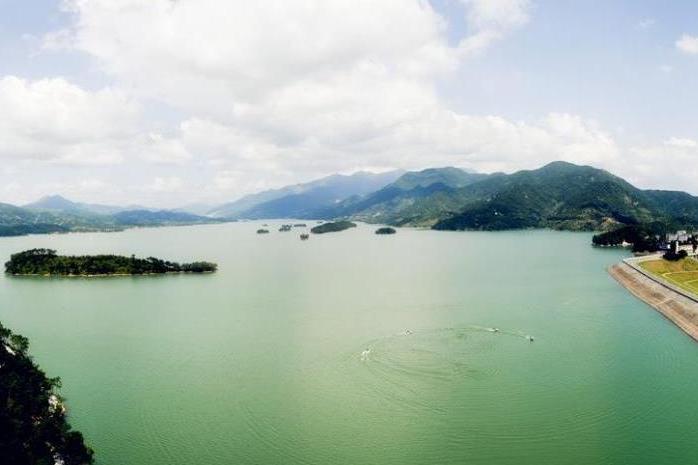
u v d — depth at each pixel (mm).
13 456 88375
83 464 95812
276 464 96500
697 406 116188
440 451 99312
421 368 141000
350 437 105125
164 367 146500
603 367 140375
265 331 182375
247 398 124250
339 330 181250
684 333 173750
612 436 103688
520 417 111812
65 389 131500
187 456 99875
